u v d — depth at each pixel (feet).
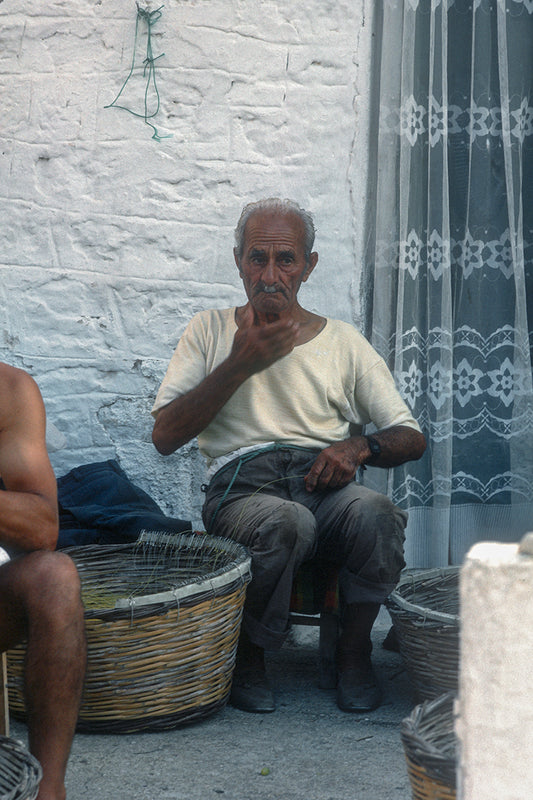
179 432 9.61
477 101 11.25
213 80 11.53
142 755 8.08
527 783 3.72
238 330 9.73
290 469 9.72
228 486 9.78
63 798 6.17
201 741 8.41
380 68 11.45
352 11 11.43
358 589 9.15
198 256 11.69
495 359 11.46
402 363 11.23
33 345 11.75
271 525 8.96
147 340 11.75
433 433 11.23
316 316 10.32
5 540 6.83
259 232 9.77
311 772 7.79
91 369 11.77
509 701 3.72
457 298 11.48
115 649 8.27
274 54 11.51
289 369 9.89
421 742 4.99
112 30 11.53
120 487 10.90
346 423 10.30
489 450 11.53
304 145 11.57
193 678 8.61
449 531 11.59
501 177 11.34
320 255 11.62
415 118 11.21
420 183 11.27
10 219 11.66
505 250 11.38
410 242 11.21
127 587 9.63
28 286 11.73
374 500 9.15
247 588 9.15
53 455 11.73
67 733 6.25
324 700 9.46
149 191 11.64
